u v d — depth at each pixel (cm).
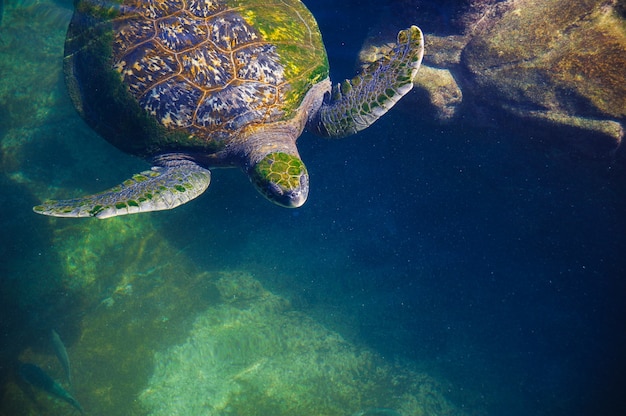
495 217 181
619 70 127
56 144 175
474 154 167
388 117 173
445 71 150
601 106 127
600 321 176
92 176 172
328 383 167
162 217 175
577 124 130
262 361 168
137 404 154
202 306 172
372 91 125
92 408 151
